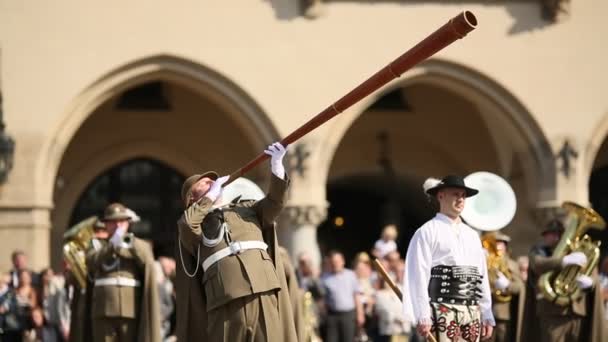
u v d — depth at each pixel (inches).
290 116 1441.9
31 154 1387.8
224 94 1437.0
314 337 1127.0
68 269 964.6
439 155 1784.0
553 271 898.1
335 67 1453.0
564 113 1497.3
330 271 1261.1
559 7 1489.9
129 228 974.4
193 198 600.7
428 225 636.7
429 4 1472.7
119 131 1692.9
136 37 1414.9
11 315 1165.7
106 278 929.5
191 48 1424.7
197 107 1707.7
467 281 636.7
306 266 1285.7
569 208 905.5
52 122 1393.9
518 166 1651.1
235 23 1437.0
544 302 908.0
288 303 582.2
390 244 1358.3
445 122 1772.9
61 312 1190.9
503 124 1521.9
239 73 1433.3
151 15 1419.8
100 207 1710.1
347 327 1250.6
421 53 500.1
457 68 1478.8
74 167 1679.4
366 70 1457.9
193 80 1433.3
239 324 566.3
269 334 566.6
